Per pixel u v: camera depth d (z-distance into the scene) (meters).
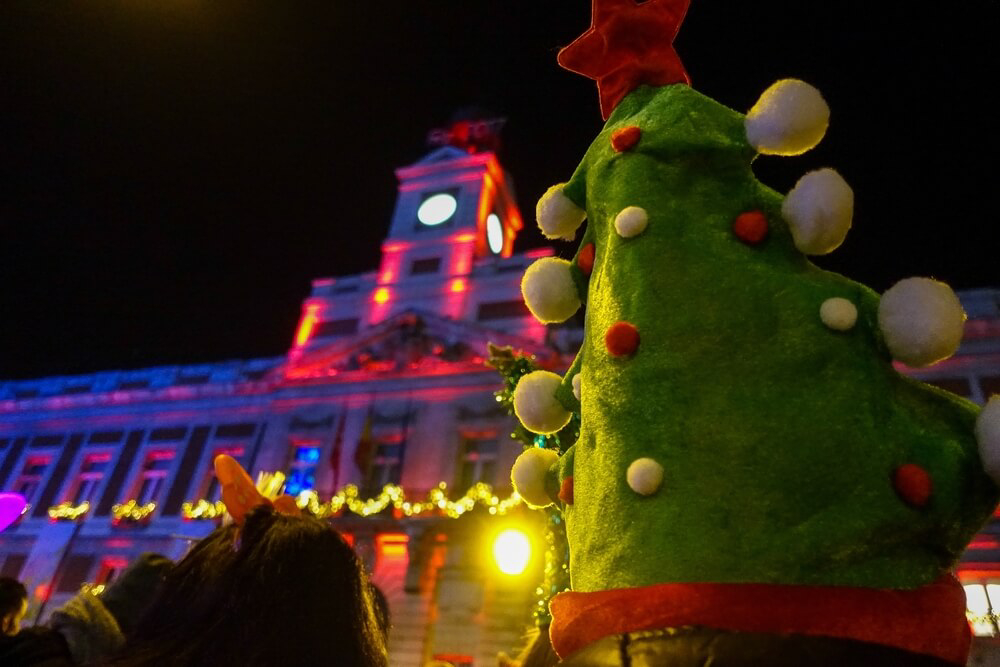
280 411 18.61
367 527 15.37
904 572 1.08
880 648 0.99
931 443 1.16
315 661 1.53
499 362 2.91
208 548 1.74
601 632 1.11
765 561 1.06
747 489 1.11
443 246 20.73
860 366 1.20
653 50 1.70
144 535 17.50
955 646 1.05
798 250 1.36
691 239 1.35
